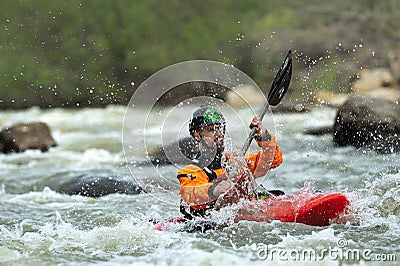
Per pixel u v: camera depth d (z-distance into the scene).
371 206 15.77
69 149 32.56
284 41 56.19
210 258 12.50
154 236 14.34
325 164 24.52
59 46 58.78
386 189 16.91
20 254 13.41
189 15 60.66
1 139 32.19
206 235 14.41
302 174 22.89
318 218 14.89
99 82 57.91
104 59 59.28
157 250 13.41
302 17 57.69
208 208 14.82
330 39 54.91
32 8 59.50
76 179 22.80
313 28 56.56
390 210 15.66
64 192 21.88
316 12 57.19
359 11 55.09
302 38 55.81
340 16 55.88
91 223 16.91
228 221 14.89
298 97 46.38
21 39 58.41
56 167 26.95
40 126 33.19
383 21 53.59
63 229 15.62
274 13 59.00
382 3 54.47
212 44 59.25
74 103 56.50
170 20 60.66
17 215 18.11
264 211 15.02
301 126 34.94
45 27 59.34
